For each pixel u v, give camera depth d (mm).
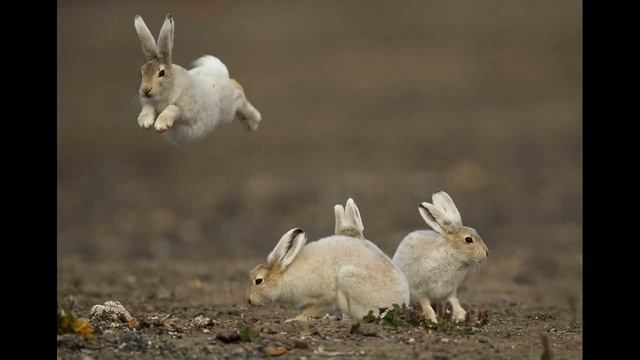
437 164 57594
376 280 20719
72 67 78188
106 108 71062
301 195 52469
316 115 68688
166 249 42375
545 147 60094
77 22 88000
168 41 21078
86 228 47000
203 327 20594
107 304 22172
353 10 90875
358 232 22672
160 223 47875
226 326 20719
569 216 47656
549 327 22562
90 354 18172
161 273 35625
